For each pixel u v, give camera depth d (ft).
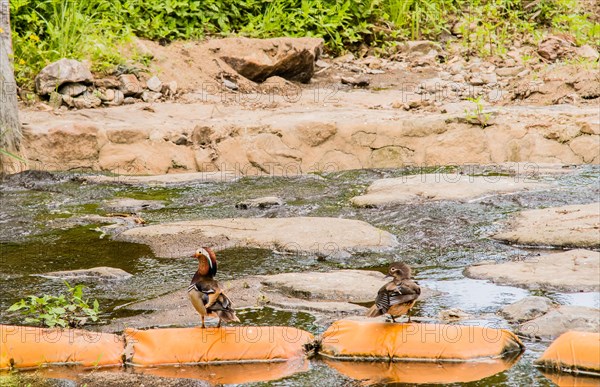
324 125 73.82
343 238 50.88
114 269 46.19
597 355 33.47
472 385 32.68
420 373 33.91
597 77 84.02
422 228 53.93
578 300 40.34
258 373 34.14
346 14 102.73
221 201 62.18
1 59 69.05
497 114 74.74
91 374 33.60
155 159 72.69
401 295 33.91
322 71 96.84
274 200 60.80
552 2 112.98
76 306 39.60
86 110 79.20
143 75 86.48
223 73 90.43
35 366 34.68
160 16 94.68
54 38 86.28
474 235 52.37
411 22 106.01
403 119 74.28
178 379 33.09
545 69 91.04
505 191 61.87
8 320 38.91
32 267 47.57
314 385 32.94
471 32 105.29
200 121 76.79
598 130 72.13
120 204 61.41
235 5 102.53
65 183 67.97
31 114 77.46
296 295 42.09
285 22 101.35
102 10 95.30
